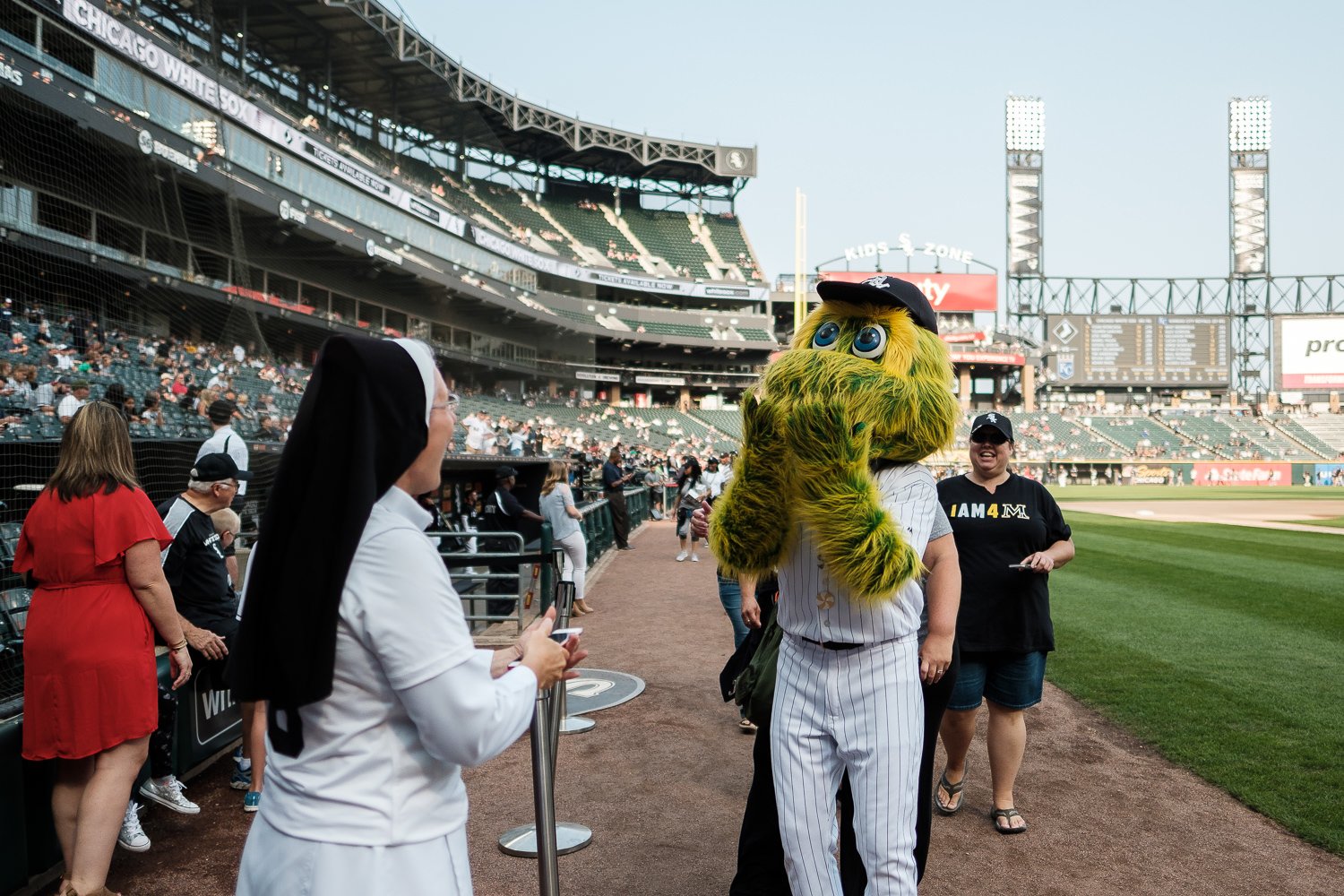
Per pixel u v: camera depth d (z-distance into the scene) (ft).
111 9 28.25
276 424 24.04
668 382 187.21
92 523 9.60
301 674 4.47
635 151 178.40
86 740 9.43
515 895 10.57
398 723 4.72
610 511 50.90
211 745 14.82
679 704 19.06
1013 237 213.66
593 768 15.10
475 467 38.09
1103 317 210.79
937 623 8.27
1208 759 15.26
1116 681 20.43
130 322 27.81
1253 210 212.84
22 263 26.66
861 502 7.09
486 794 13.99
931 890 10.76
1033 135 212.64
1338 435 200.64
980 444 12.67
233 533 14.74
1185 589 34.60
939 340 8.13
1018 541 12.45
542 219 158.30
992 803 13.75
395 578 4.56
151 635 10.16
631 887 10.77
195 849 11.82
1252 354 215.51
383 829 4.60
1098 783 14.39
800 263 173.47
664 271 183.21
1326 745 15.87
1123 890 10.74
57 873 11.06
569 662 6.12
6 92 27.17
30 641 9.59
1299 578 37.60
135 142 28.04
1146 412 209.67
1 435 21.80
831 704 7.70
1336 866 11.38
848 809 9.18
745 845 9.25
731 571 8.26
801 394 7.43
